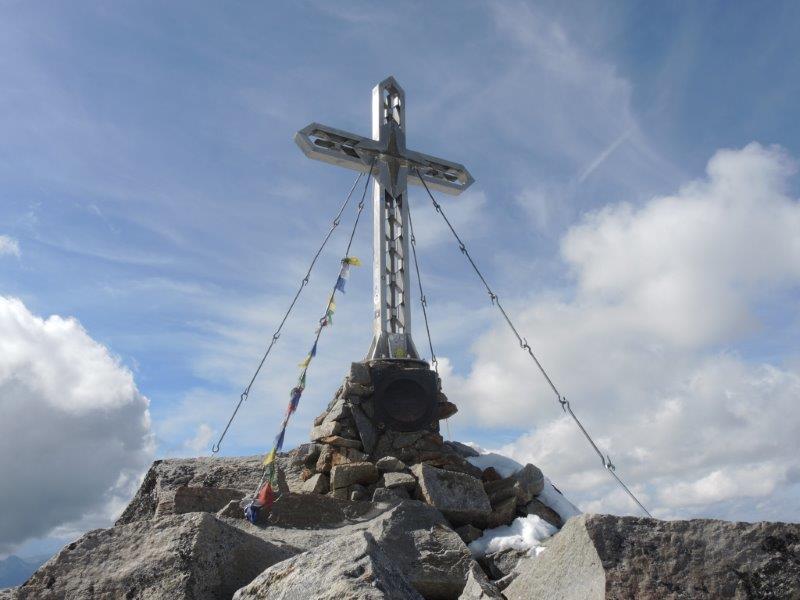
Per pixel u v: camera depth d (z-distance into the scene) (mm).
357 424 13773
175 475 13453
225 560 6812
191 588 6340
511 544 10812
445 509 11406
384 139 16750
